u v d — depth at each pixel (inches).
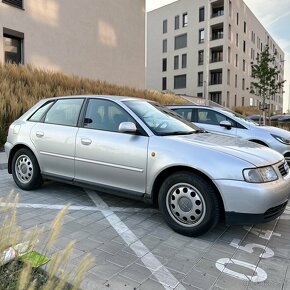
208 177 150.9
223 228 171.0
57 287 80.8
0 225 152.4
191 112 369.4
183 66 1964.8
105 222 173.8
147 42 2145.7
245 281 121.9
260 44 2438.5
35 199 208.1
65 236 154.6
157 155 165.0
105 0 869.8
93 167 188.5
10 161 234.5
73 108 208.5
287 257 141.6
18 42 650.8
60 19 737.6
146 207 198.2
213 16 1822.1
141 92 812.0
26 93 464.8
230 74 1840.6
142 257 137.0
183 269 128.7
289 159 328.8
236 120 348.2
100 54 861.2
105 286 114.3
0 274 96.2
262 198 145.1
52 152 207.6
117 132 183.8
